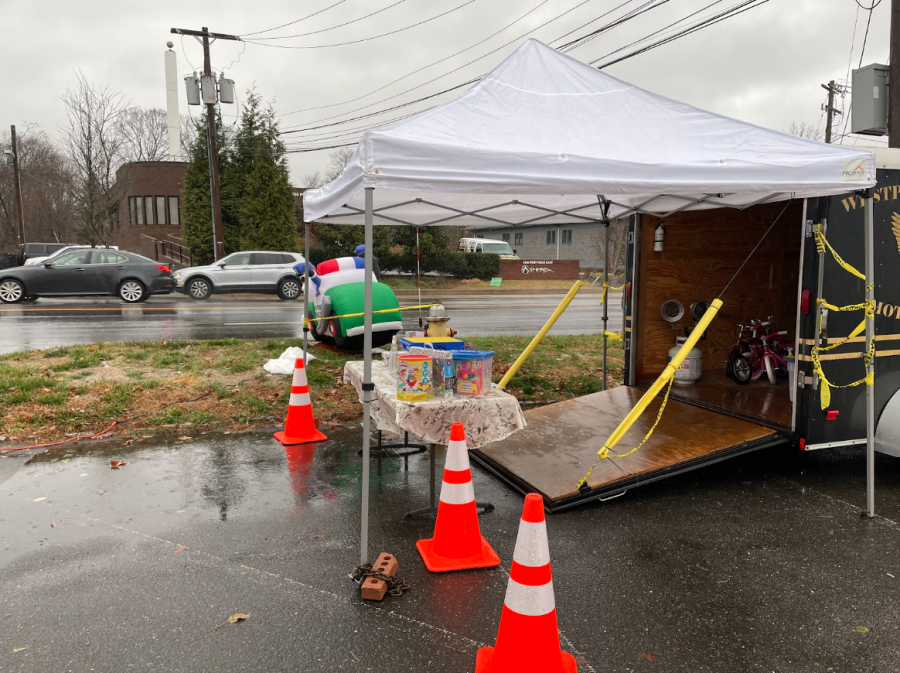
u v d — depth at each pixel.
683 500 4.35
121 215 34.56
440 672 2.52
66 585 3.15
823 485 4.65
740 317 7.22
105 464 4.93
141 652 2.62
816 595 3.13
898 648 2.70
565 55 4.55
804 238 4.29
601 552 3.57
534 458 4.71
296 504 4.23
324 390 6.92
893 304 4.48
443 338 4.50
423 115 3.66
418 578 3.27
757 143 4.15
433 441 3.60
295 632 2.78
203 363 7.85
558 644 2.43
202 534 3.76
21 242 35.03
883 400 4.55
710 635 2.79
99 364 7.68
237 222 29.08
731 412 5.42
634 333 6.57
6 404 5.99
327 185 4.84
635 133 4.04
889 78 7.96
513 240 45.38
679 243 6.73
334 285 9.21
